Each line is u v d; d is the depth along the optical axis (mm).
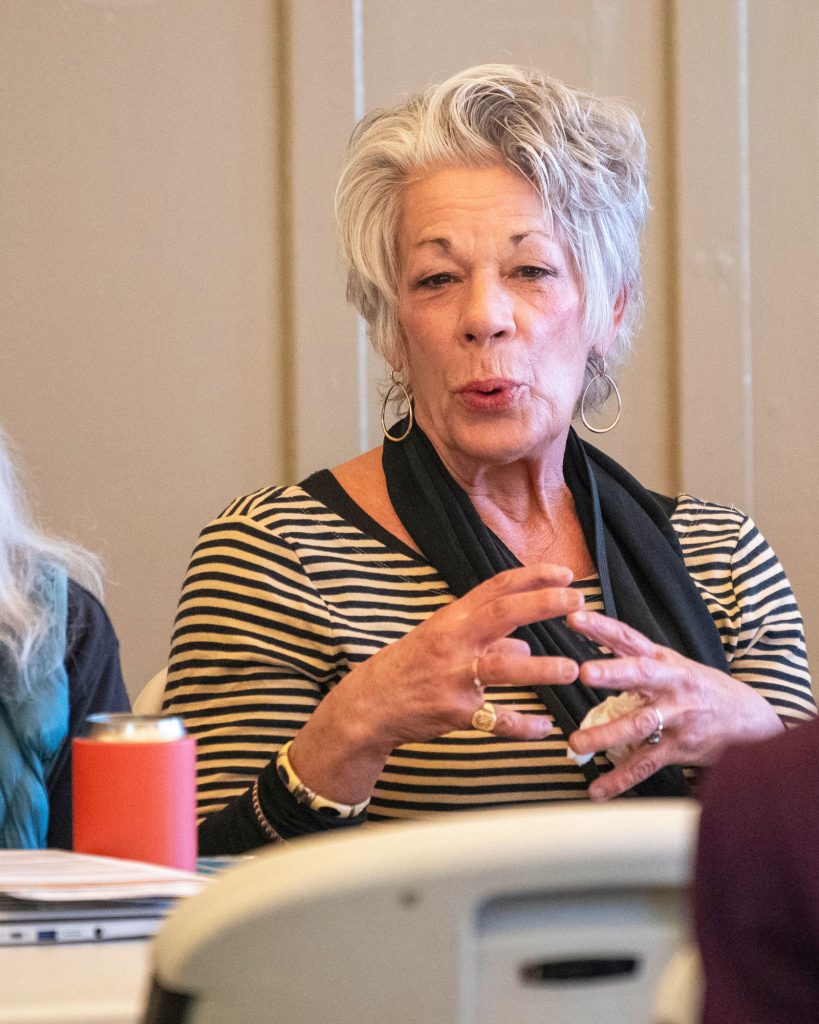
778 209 8781
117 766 3119
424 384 5211
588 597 5258
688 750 4492
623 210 5367
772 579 5605
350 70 8250
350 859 1684
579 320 5234
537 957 1770
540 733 4168
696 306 8648
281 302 8234
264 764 4746
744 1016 1503
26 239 7926
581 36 8578
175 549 8102
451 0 8422
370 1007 1718
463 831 1705
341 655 4891
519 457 5141
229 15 8156
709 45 8656
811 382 8820
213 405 8148
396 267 5324
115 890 2568
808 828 1513
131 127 8047
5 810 4086
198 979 1705
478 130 5152
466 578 4996
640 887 1764
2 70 7891
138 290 8062
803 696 5473
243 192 8180
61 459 7961
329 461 8266
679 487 8664
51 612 4324
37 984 2203
